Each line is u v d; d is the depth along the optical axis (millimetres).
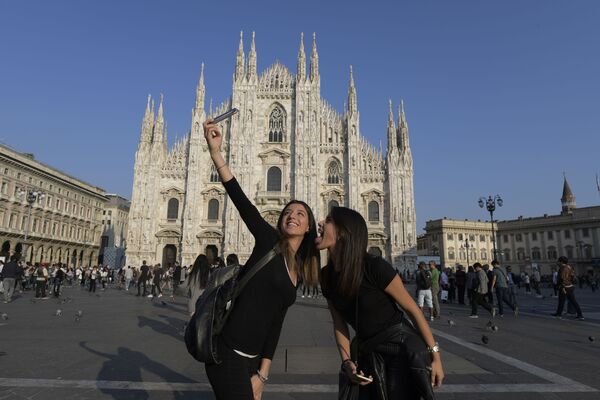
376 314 3879
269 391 7531
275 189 64375
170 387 7781
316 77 66500
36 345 11648
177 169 65250
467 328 16219
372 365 3846
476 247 111500
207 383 8086
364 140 66625
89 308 23094
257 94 67438
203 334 3645
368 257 4020
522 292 48062
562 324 17438
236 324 3740
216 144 4582
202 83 67000
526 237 109188
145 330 14945
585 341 13008
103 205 102438
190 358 10297
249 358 3756
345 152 65375
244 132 65125
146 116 66062
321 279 4270
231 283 3920
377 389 3762
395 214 62375
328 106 67562
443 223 109062
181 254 61125
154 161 64562
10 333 13773
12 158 68812
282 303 3963
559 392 7500
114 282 65500
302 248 4348
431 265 20484
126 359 10070
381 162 65500
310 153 63875
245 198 4332
